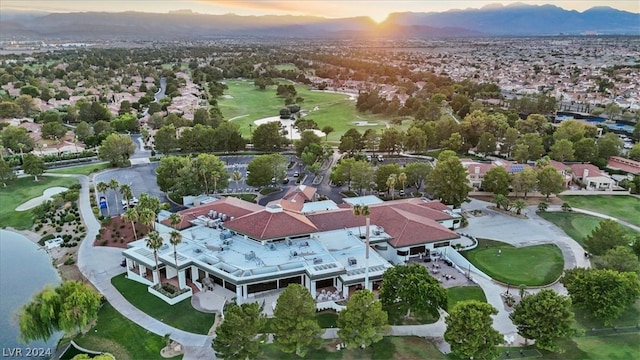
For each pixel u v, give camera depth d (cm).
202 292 8738
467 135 19562
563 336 6750
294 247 9438
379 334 6806
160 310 8188
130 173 16288
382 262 9069
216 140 18600
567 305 6919
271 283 8625
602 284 7638
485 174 14175
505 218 12506
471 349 6350
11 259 10406
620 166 16638
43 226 11975
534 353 6994
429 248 10150
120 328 7681
